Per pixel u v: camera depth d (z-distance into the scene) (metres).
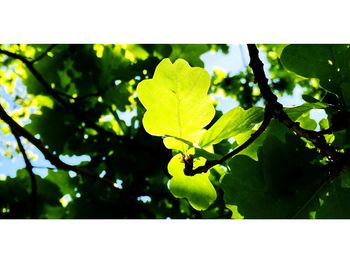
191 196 2.01
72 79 4.57
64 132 4.48
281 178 1.81
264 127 1.74
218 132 1.77
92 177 3.93
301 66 1.92
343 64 1.86
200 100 1.69
